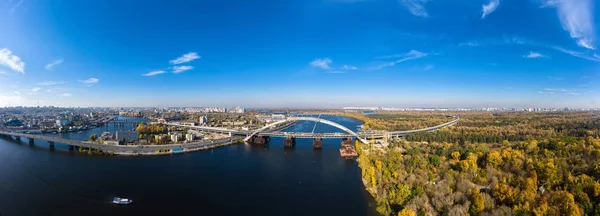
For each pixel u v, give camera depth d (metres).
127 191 194.62
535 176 155.12
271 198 186.12
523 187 145.38
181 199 182.88
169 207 169.88
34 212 156.88
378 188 180.88
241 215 161.25
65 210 161.00
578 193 133.88
